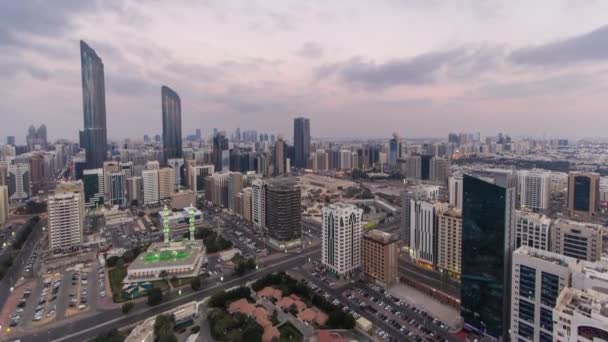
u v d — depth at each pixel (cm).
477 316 17562
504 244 16238
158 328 17125
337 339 16912
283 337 17575
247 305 19912
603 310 9900
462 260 18375
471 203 17712
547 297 14125
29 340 17400
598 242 18875
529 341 14862
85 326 18662
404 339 17412
